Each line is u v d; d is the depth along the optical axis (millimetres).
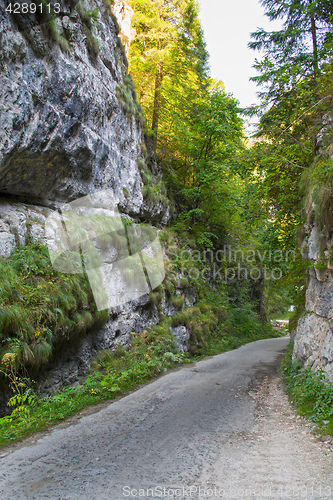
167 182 17406
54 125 6910
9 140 5895
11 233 6297
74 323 6633
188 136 17234
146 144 15422
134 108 12766
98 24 10344
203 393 7227
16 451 4031
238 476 3404
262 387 7988
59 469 3545
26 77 6180
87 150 8148
